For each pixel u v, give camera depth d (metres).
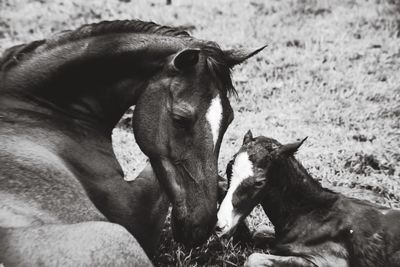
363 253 4.67
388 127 7.82
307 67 9.39
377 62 9.60
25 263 3.13
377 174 6.62
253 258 4.39
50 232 3.28
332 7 11.80
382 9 11.48
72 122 4.34
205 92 3.76
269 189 4.67
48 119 4.22
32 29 10.73
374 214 4.83
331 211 4.80
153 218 4.59
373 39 10.27
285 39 10.38
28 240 3.22
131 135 7.46
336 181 6.38
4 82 4.26
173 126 3.80
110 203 4.25
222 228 4.36
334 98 8.54
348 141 7.31
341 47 10.04
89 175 4.21
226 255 5.01
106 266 3.25
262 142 4.61
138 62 4.15
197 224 3.74
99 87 4.34
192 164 3.75
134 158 6.72
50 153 3.97
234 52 3.98
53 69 4.24
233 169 4.51
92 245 3.27
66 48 4.25
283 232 4.83
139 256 3.38
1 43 9.98
